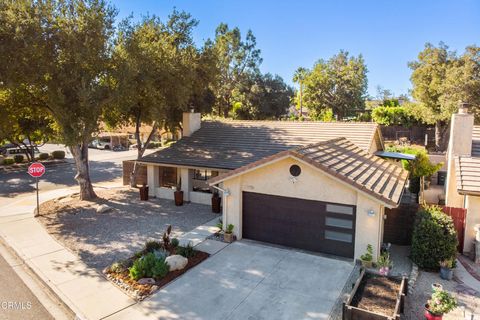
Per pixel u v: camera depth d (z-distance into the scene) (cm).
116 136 5144
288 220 1262
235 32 5066
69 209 1800
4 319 823
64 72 1616
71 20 1600
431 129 4500
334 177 1112
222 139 2098
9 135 2670
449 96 3384
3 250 1287
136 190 2266
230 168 1711
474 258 1149
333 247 1187
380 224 1095
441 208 1232
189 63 2152
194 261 1126
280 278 1017
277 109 5241
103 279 1018
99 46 1647
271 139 1970
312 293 930
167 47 2041
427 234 1066
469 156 1357
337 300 894
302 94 6175
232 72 5134
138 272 1001
